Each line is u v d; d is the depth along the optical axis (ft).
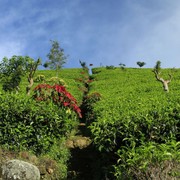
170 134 31.78
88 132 57.72
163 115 32.91
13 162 33.76
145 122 32.53
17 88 70.33
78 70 217.15
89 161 43.16
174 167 22.88
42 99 47.47
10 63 68.54
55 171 38.40
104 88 125.39
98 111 54.13
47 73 190.60
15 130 38.60
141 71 193.36
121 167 27.04
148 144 27.73
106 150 33.45
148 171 22.97
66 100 48.57
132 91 96.22
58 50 159.43
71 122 45.11
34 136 39.83
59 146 44.93
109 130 33.99
